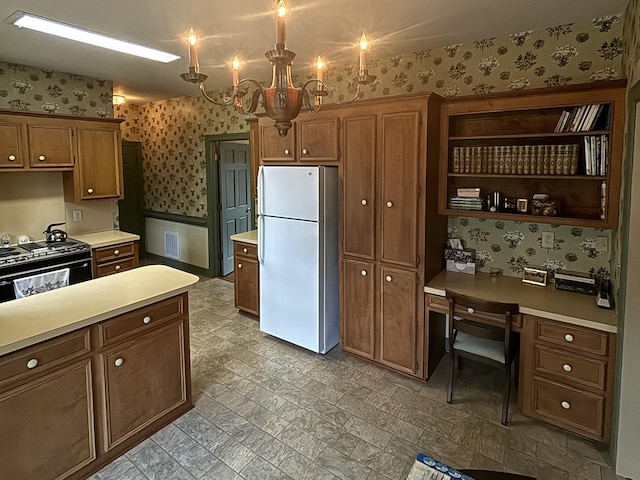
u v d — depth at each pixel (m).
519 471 2.19
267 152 3.67
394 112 2.91
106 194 4.41
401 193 2.95
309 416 2.66
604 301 2.45
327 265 3.41
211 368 3.29
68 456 2.04
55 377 1.95
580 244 2.85
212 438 2.44
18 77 3.85
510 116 2.95
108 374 2.18
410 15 2.57
